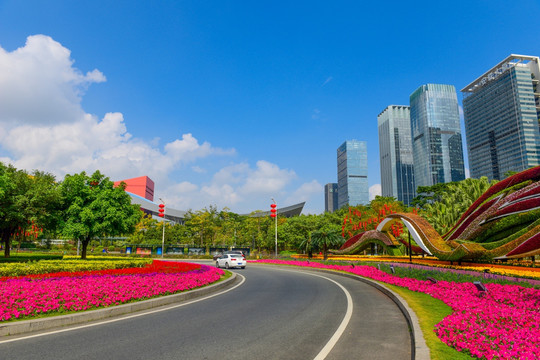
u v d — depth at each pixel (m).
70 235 24.92
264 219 69.81
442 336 6.18
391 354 5.80
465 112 186.50
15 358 5.53
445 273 16.67
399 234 42.28
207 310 9.92
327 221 61.78
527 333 6.12
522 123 152.62
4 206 22.97
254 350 6.02
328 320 8.55
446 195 46.75
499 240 21.97
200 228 64.31
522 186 22.14
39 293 9.62
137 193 163.75
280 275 23.16
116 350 5.98
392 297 12.12
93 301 9.41
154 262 25.16
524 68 158.25
